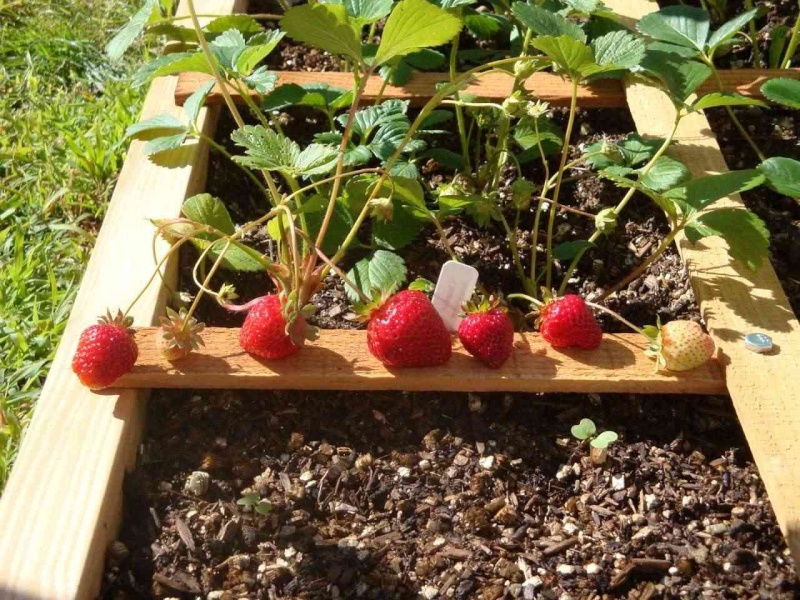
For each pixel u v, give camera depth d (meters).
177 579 0.51
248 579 0.51
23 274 0.72
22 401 0.64
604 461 0.57
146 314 0.61
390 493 0.55
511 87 0.77
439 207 0.69
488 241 0.71
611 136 0.77
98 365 0.55
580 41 0.60
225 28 0.75
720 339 0.59
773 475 0.52
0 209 0.78
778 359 0.58
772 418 0.55
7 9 0.98
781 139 0.78
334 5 0.53
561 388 0.58
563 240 0.71
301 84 0.76
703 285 0.63
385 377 0.57
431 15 0.51
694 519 0.54
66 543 0.50
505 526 0.54
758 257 0.61
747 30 0.88
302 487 0.55
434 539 0.53
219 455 0.57
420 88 0.78
